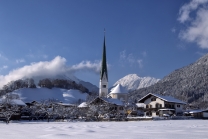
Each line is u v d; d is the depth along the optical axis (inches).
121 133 938.1
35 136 868.0
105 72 5315.0
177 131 1007.6
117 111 3422.7
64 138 786.2
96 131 1056.2
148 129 1151.6
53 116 3644.2
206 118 3639.3
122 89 5211.6
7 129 1344.7
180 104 4111.7
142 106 4318.4
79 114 3420.3
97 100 3740.2
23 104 4141.2
